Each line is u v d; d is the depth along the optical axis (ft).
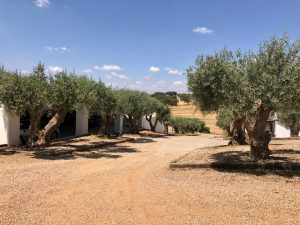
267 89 33.22
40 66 54.75
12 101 49.47
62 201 25.96
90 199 26.66
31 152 53.42
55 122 59.88
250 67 35.09
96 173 38.50
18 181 32.68
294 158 40.86
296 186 29.68
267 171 36.14
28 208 23.94
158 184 32.04
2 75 50.78
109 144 75.00
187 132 148.25
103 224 20.94
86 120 92.43
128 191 29.45
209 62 37.76
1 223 20.72
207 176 35.14
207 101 39.29
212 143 85.97
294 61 34.19
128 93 103.96
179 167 40.83
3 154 50.88
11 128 61.72
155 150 66.85
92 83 77.66
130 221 21.45
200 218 21.81
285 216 21.97
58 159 48.83
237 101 35.50
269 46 35.24
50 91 53.57
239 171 36.96
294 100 35.99
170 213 22.93
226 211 23.13
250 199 25.81
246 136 65.31
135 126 112.37
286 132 113.29
